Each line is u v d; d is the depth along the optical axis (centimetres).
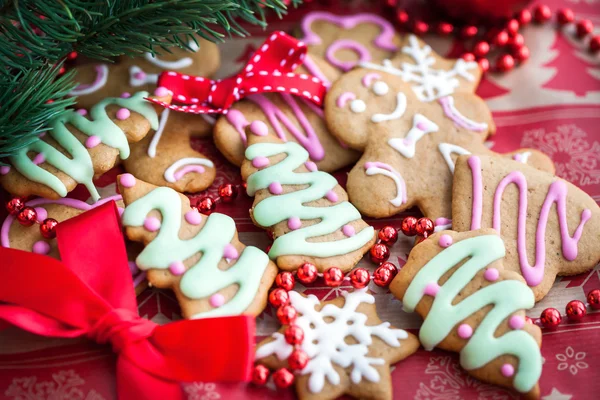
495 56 54
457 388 41
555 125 50
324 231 44
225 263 42
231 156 47
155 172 46
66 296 40
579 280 45
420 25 53
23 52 41
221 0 40
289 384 40
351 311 42
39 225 44
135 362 40
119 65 49
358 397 41
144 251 42
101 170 44
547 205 45
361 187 46
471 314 42
